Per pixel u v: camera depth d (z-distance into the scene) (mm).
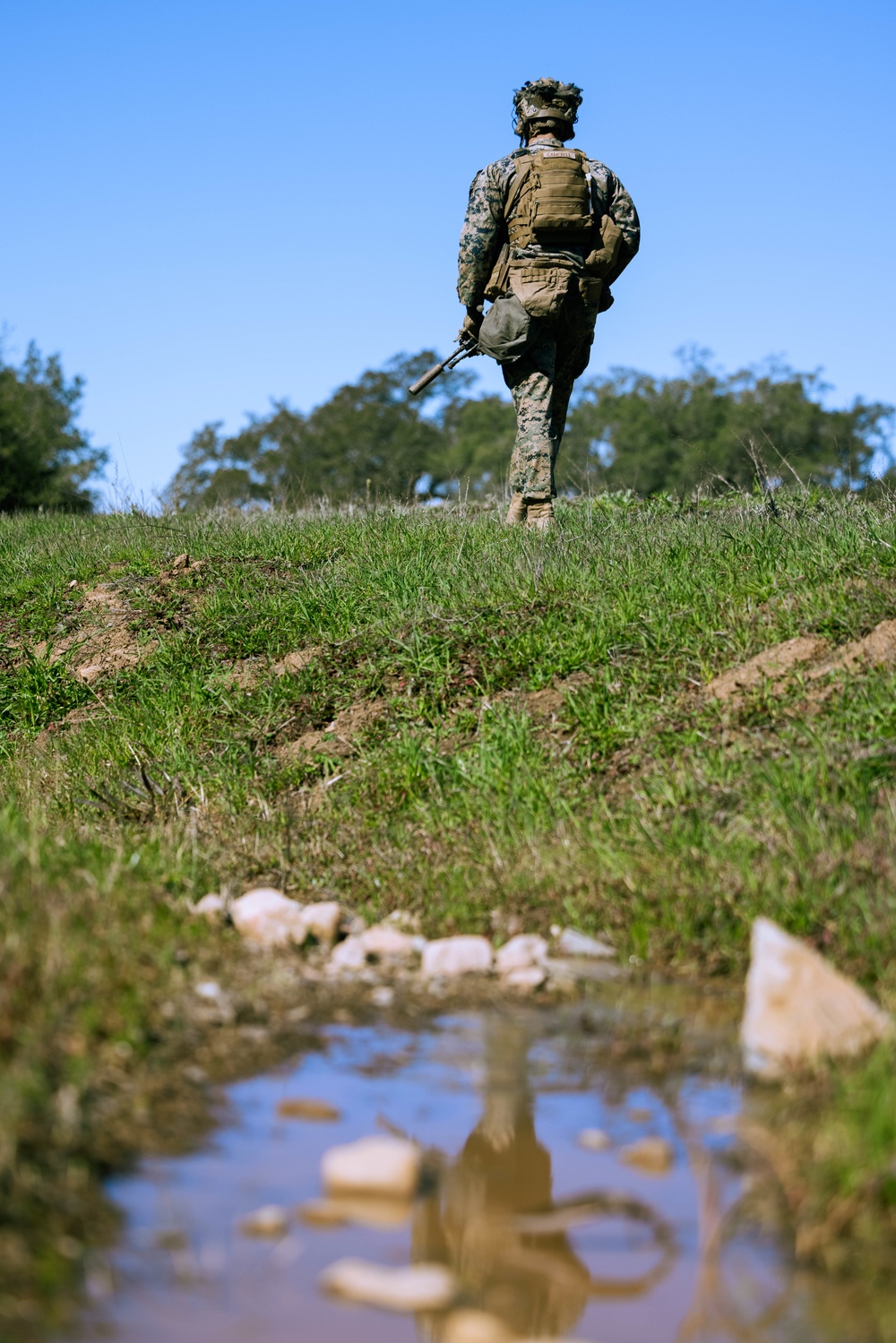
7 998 2338
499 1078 2600
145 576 8133
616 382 69250
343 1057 2686
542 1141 2307
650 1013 3016
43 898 2945
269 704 5785
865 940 3188
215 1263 1819
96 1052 2365
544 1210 2047
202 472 63531
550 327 7809
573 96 7887
